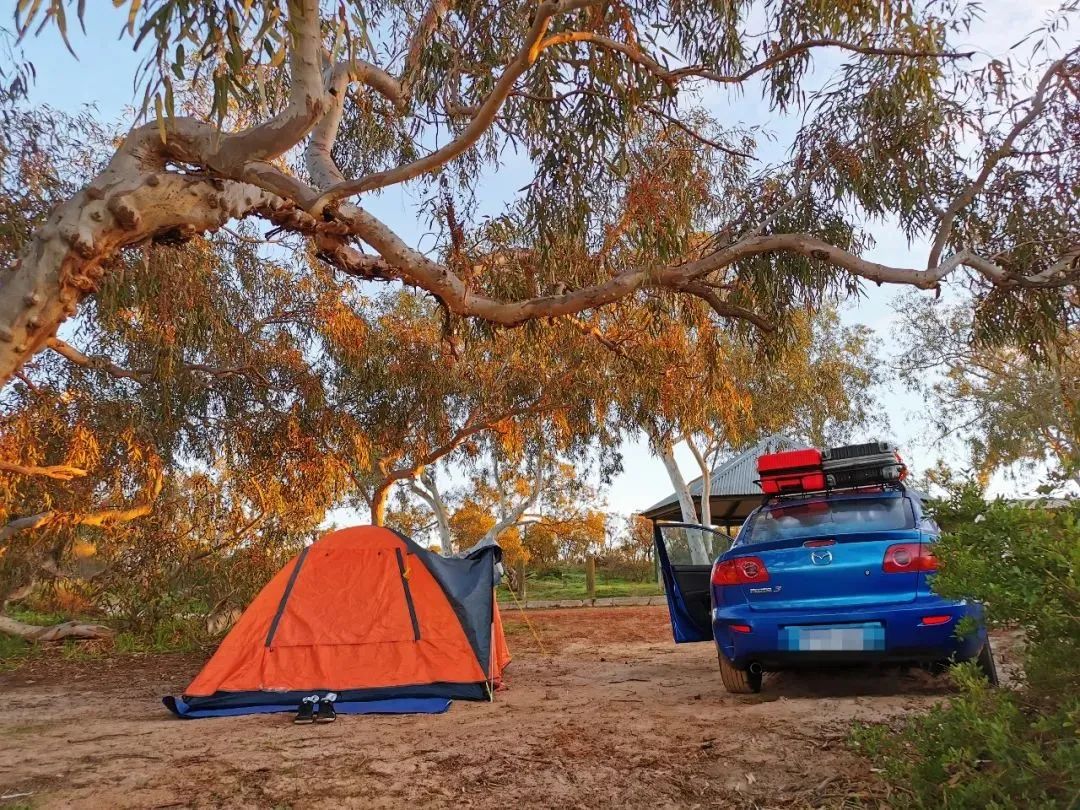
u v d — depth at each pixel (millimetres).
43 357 10773
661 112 6781
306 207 4984
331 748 4613
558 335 10961
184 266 8891
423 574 6945
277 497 13094
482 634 6598
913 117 6801
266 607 6801
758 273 7543
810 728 4383
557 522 26828
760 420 19109
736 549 5609
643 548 30516
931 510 3340
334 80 6434
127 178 4707
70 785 3988
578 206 6551
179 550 13367
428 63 7016
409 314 15172
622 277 6414
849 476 6066
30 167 7770
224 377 12320
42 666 10672
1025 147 7160
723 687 6367
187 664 10641
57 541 13023
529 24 6246
